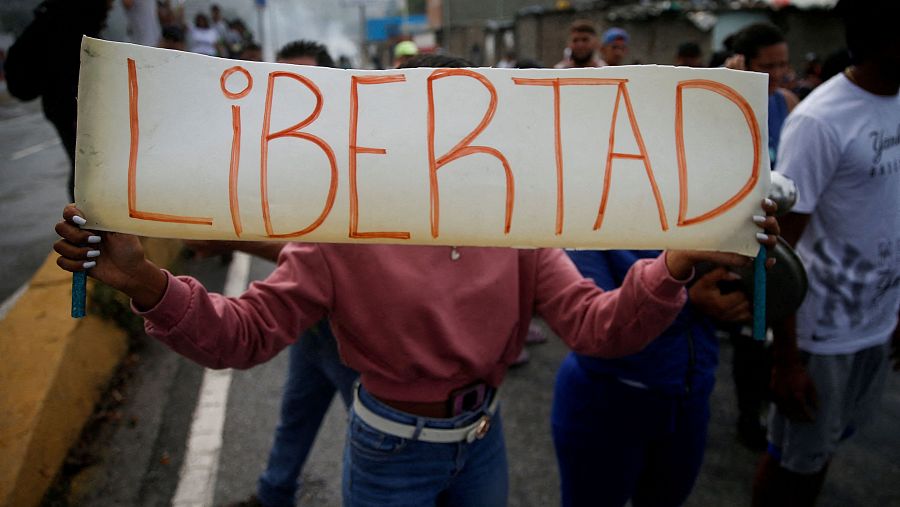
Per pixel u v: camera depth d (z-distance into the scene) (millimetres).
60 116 3248
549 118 1099
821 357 1871
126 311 3430
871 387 2012
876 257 1805
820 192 1756
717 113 1106
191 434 2740
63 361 2670
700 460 1839
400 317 1277
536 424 2982
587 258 1658
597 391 1739
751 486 2582
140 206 1018
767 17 16047
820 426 1896
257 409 2945
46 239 5648
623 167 1096
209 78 1057
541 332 3932
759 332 1122
